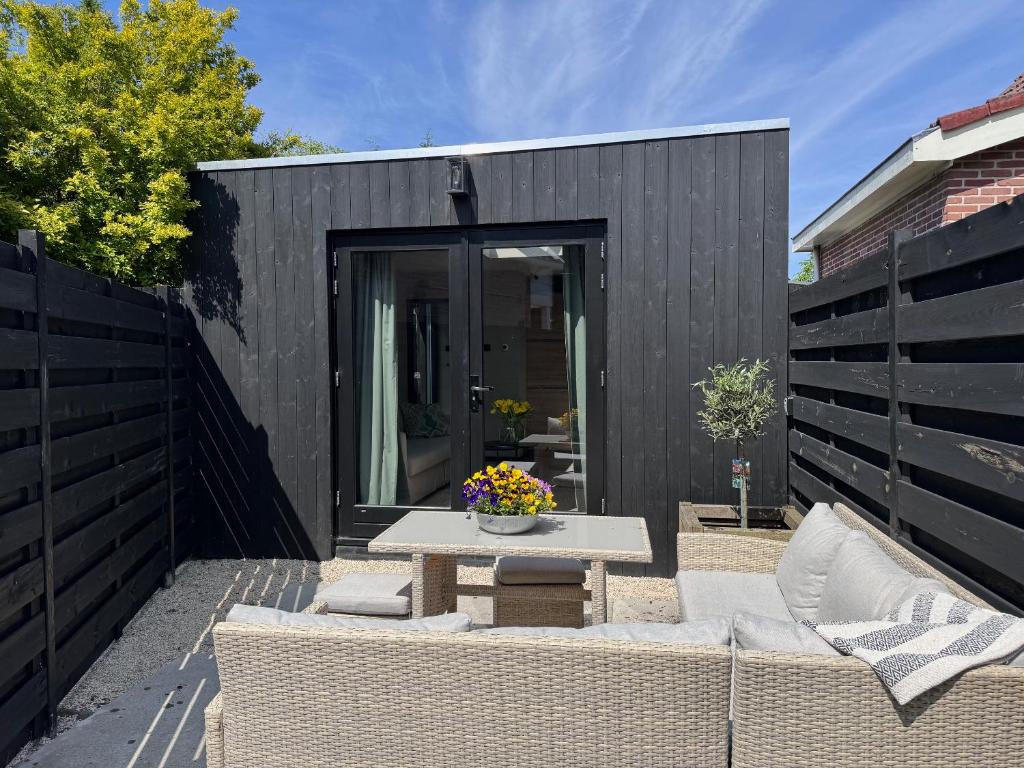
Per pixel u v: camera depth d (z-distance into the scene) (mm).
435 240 4461
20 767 2305
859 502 3094
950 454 2119
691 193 4117
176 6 10094
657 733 1478
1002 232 1822
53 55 7996
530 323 4387
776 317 4074
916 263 2369
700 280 4125
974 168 4508
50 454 2568
